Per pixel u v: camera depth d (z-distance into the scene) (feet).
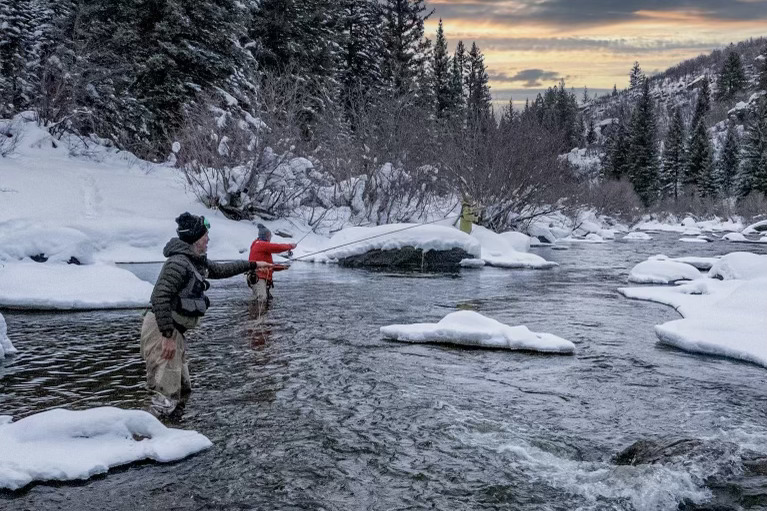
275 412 18.74
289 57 123.65
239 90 94.73
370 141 86.22
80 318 33.40
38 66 94.02
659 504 13.17
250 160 76.59
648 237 131.75
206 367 23.68
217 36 96.17
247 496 13.38
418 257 64.13
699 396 21.50
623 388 22.31
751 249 98.22
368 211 84.94
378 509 12.92
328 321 33.50
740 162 283.59
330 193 86.07
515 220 101.24
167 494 13.39
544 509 13.02
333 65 137.90
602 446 16.70
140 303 37.50
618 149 307.17
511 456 15.84
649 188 283.38
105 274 40.63
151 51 94.68
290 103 84.02
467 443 16.66
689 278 54.90
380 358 25.63
